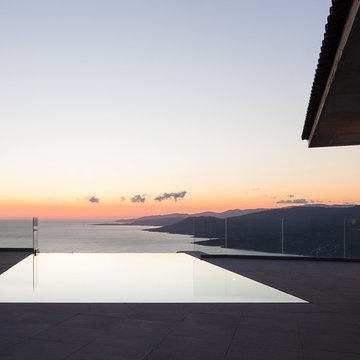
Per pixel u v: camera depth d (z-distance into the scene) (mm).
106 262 10125
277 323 4594
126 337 4035
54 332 4191
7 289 6586
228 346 3775
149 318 4777
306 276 8188
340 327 4441
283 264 10156
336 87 6012
